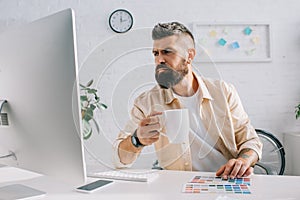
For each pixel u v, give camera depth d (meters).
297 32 3.13
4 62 1.04
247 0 3.12
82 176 0.90
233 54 3.10
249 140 1.50
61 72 0.89
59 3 3.12
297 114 2.94
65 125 0.91
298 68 3.13
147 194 1.02
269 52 3.11
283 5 3.14
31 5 3.12
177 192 1.03
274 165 2.82
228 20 3.12
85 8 3.12
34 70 0.95
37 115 0.97
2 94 1.06
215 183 1.13
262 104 3.12
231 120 1.45
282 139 3.12
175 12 3.12
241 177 1.21
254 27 3.11
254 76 3.12
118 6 3.12
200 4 3.12
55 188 1.13
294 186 1.08
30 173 1.36
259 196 0.98
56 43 0.89
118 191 1.06
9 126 1.07
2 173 1.37
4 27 3.11
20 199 0.99
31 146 1.02
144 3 3.11
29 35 0.95
